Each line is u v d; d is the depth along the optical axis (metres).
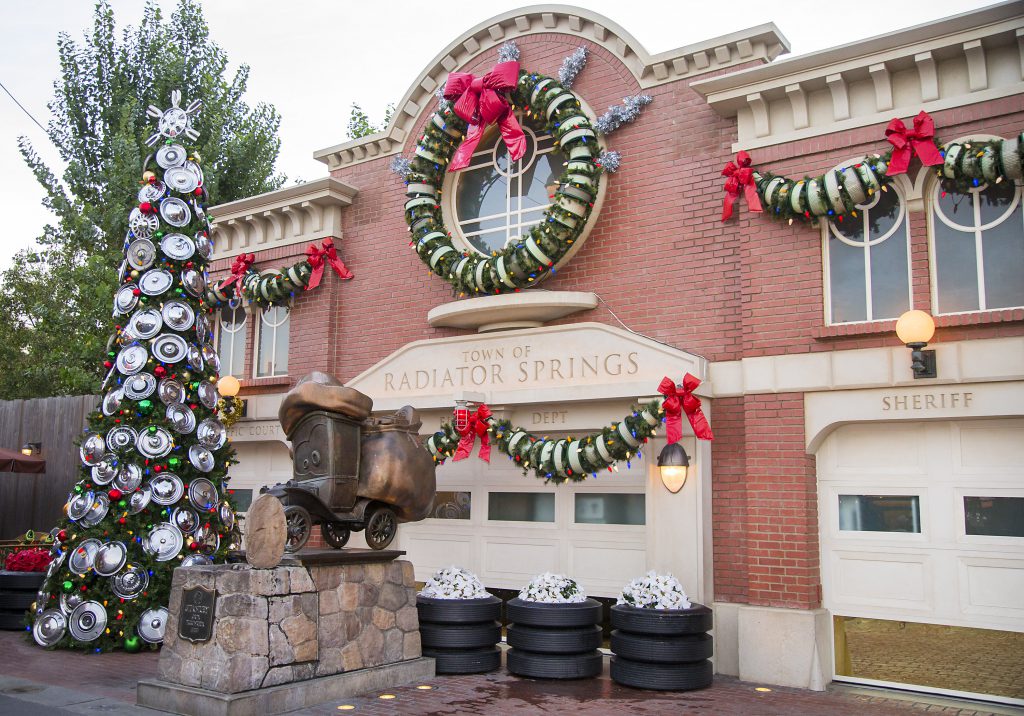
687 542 9.13
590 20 10.80
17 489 16.16
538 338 10.42
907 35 8.38
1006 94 8.09
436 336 11.70
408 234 12.20
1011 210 8.16
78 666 8.73
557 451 9.59
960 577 8.11
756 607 8.65
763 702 7.66
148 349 10.18
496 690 8.02
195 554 9.98
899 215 8.73
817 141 9.05
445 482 11.40
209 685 6.91
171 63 20.89
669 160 10.16
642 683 8.05
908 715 7.27
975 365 7.97
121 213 18.72
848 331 8.57
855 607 8.59
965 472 8.20
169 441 9.97
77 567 9.54
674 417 8.93
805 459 8.72
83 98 20.94
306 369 12.83
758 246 9.26
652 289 10.06
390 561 8.56
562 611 8.55
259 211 13.39
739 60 9.83
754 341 9.13
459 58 11.98
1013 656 7.76
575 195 10.05
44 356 24.50
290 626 7.36
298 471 8.55
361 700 7.54
